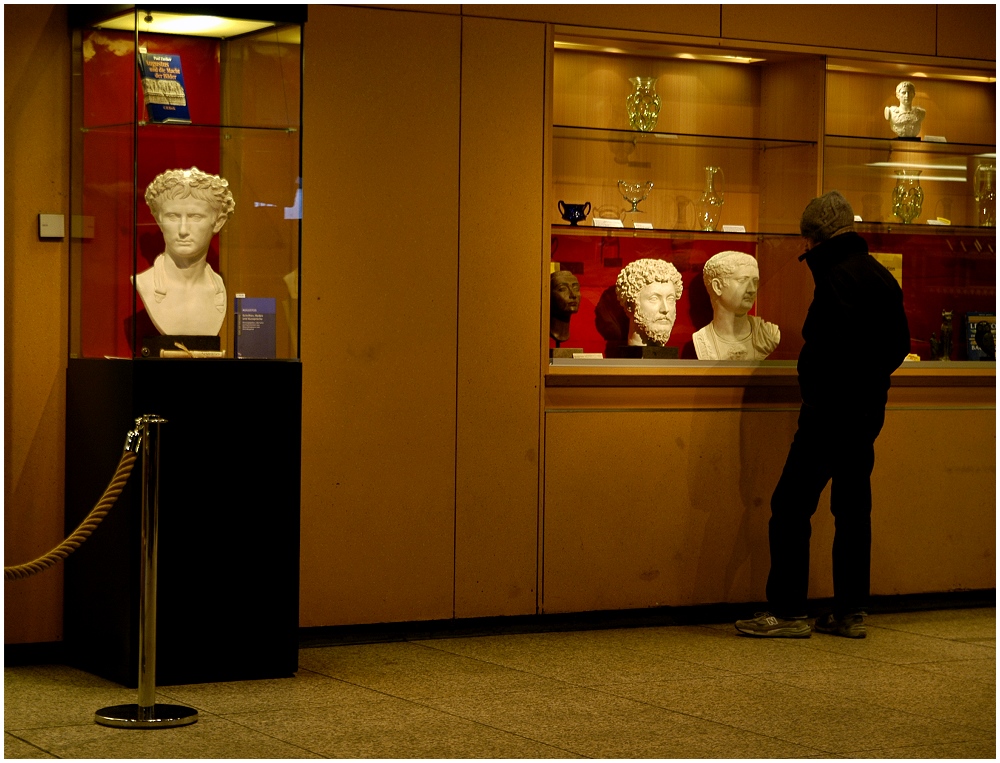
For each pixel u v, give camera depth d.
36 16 5.20
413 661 5.35
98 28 5.02
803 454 5.92
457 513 5.92
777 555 6.00
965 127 7.25
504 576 6.01
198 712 4.44
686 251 6.59
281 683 4.92
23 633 5.27
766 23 6.48
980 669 5.33
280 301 5.02
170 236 4.83
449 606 5.91
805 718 4.50
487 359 5.96
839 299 5.81
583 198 6.36
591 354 6.31
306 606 5.65
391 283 5.77
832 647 5.77
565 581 6.12
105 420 4.95
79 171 5.22
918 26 6.81
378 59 5.71
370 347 5.73
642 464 6.27
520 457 6.03
